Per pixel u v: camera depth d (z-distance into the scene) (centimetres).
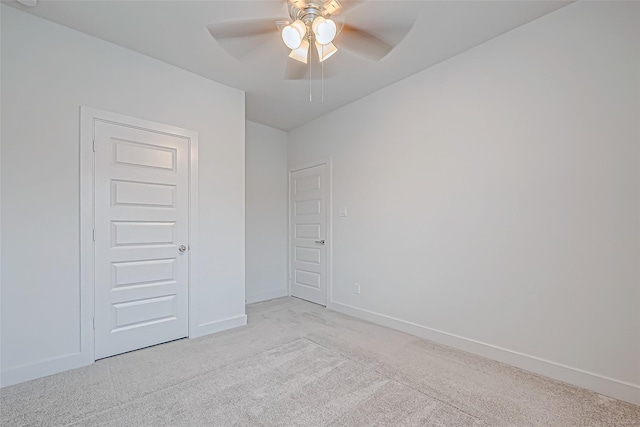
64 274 227
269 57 272
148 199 271
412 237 305
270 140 464
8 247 206
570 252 208
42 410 178
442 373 222
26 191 212
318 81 319
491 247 247
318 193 424
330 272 400
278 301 441
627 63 188
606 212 194
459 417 172
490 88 248
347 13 214
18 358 208
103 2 203
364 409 179
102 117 246
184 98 294
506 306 238
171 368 229
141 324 266
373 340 287
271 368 229
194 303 297
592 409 179
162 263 279
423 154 296
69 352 228
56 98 225
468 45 256
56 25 226
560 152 212
